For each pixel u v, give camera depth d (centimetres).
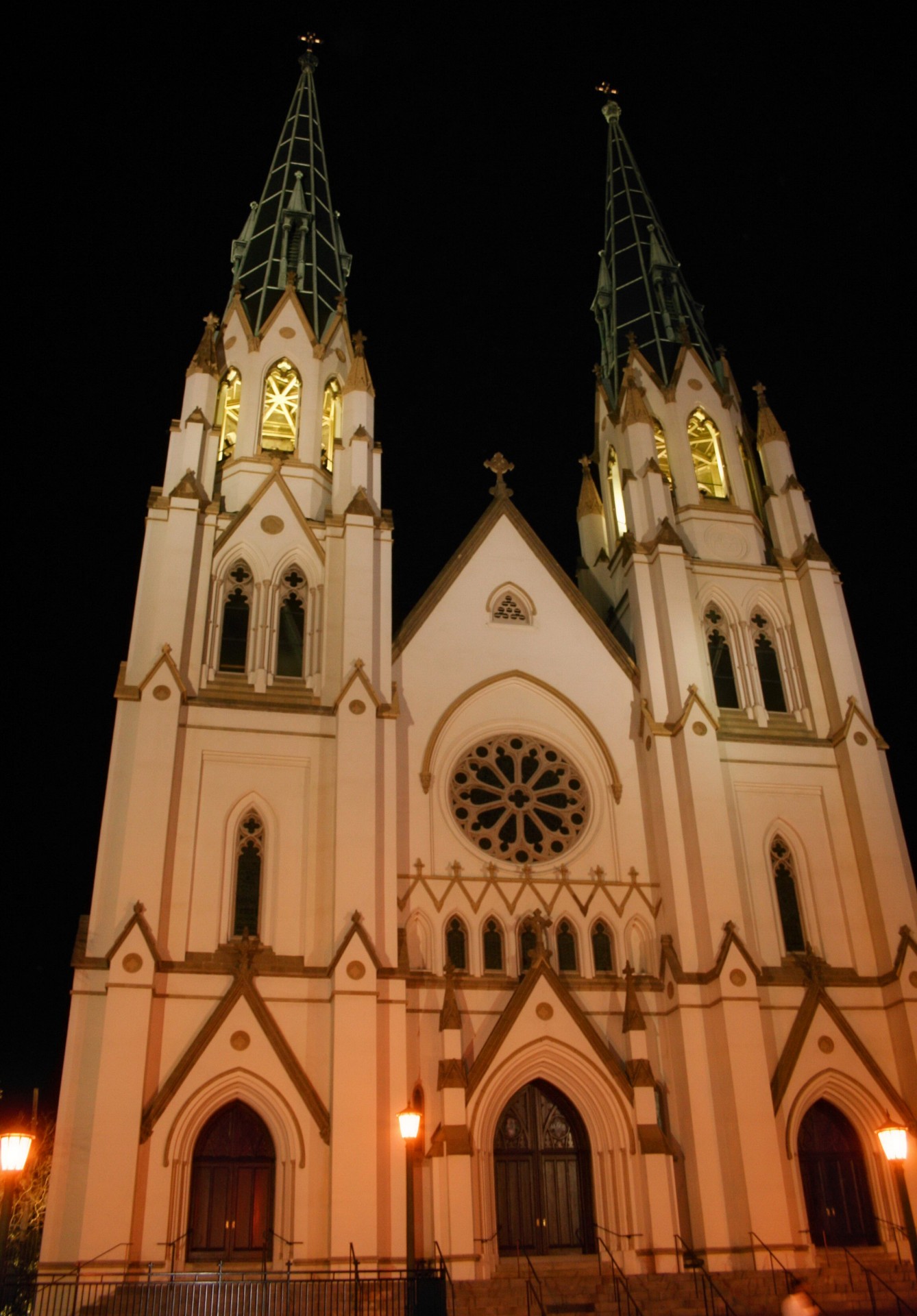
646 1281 3606
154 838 3997
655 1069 4191
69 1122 3572
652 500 5331
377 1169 3656
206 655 4578
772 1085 4128
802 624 5219
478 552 5206
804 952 4472
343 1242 3509
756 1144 3919
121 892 3884
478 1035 4128
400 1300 3391
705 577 5278
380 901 4116
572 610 5138
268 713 4425
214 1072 3731
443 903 4359
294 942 4053
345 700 4384
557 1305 3419
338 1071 3738
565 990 4159
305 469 5200
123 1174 3472
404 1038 3872
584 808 4719
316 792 4328
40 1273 3359
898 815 4747
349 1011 3828
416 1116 3078
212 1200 3650
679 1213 3934
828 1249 3931
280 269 5981
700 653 4994
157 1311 3164
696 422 5922
